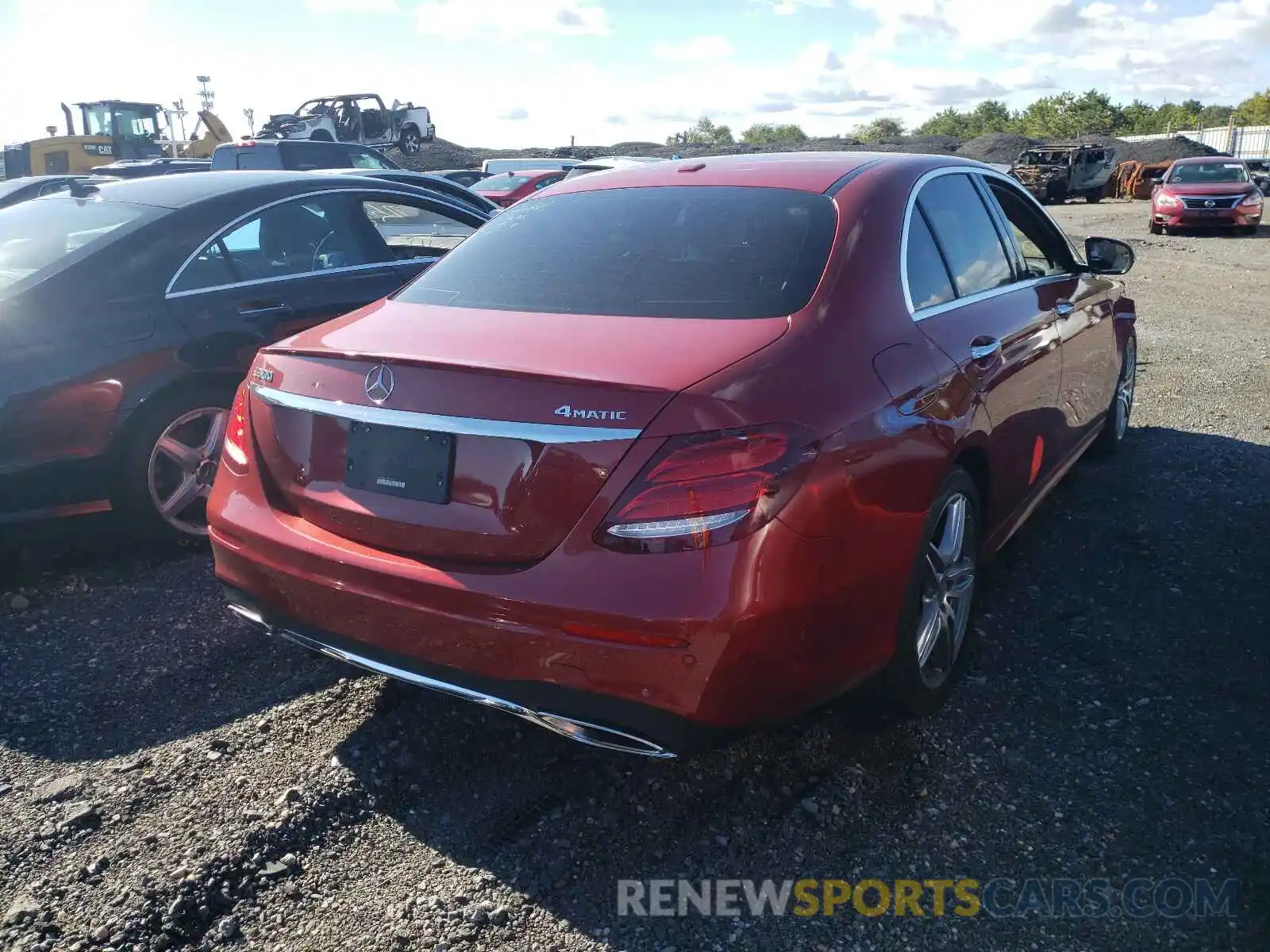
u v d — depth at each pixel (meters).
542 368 2.31
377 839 2.54
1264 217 24.39
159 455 4.19
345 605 2.54
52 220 4.50
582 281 2.86
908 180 3.26
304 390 2.65
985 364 3.12
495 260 3.13
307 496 2.66
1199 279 13.33
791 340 2.47
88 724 3.05
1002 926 2.24
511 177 19.84
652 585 2.16
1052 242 4.34
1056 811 2.59
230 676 3.33
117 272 4.12
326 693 3.21
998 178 3.96
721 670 2.19
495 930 2.26
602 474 2.21
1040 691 3.13
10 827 2.57
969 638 3.43
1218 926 2.22
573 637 2.22
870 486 2.43
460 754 2.88
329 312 4.77
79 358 3.90
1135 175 34.28
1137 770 2.74
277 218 4.78
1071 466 4.42
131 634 3.62
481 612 2.31
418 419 2.40
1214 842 2.47
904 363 2.70
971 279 3.40
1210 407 6.44
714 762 2.81
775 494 2.20
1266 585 3.80
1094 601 3.70
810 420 2.31
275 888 2.38
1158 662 3.28
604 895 2.36
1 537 4.27
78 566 4.21
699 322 2.55
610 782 2.75
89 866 2.43
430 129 30.44
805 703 2.41
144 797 2.69
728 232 2.96
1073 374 4.13
